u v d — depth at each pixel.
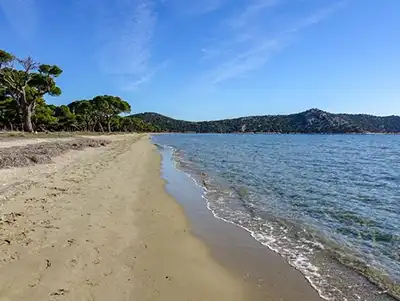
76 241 7.59
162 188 15.48
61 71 53.72
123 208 11.01
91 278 6.01
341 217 11.52
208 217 11.28
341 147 60.66
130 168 21.19
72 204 10.66
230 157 35.19
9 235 7.59
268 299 6.01
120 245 7.74
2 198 10.62
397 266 7.53
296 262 7.71
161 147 52.50
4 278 5.71
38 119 67.00
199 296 5.89
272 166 26.73
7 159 17.23
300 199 14.24
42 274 5.95
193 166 26.25
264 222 10.83
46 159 19.62
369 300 6.06
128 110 107.50
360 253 8.27
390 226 10.50
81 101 96.56
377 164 30.28
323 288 6.49
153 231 9.12
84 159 23.17
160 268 6.81
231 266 7.38
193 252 7.96
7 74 48.81
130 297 5.53
